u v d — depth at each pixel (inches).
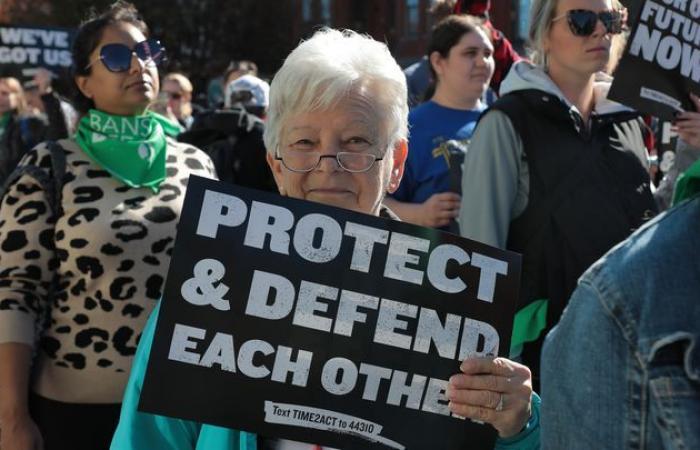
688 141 135.5
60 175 120.7
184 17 1269.7
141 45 127.0
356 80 74.2
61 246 119.3
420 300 72.4
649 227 57.0
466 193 132.1
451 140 163.9
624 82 132.2
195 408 69.7
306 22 1334.9
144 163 123.9
